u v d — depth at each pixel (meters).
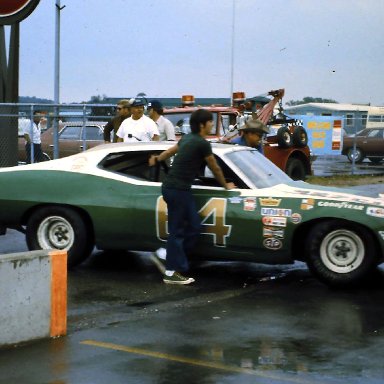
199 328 6.46
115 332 6.32
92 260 9.70
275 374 5.21
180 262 8.33
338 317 6.88
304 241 8.39
